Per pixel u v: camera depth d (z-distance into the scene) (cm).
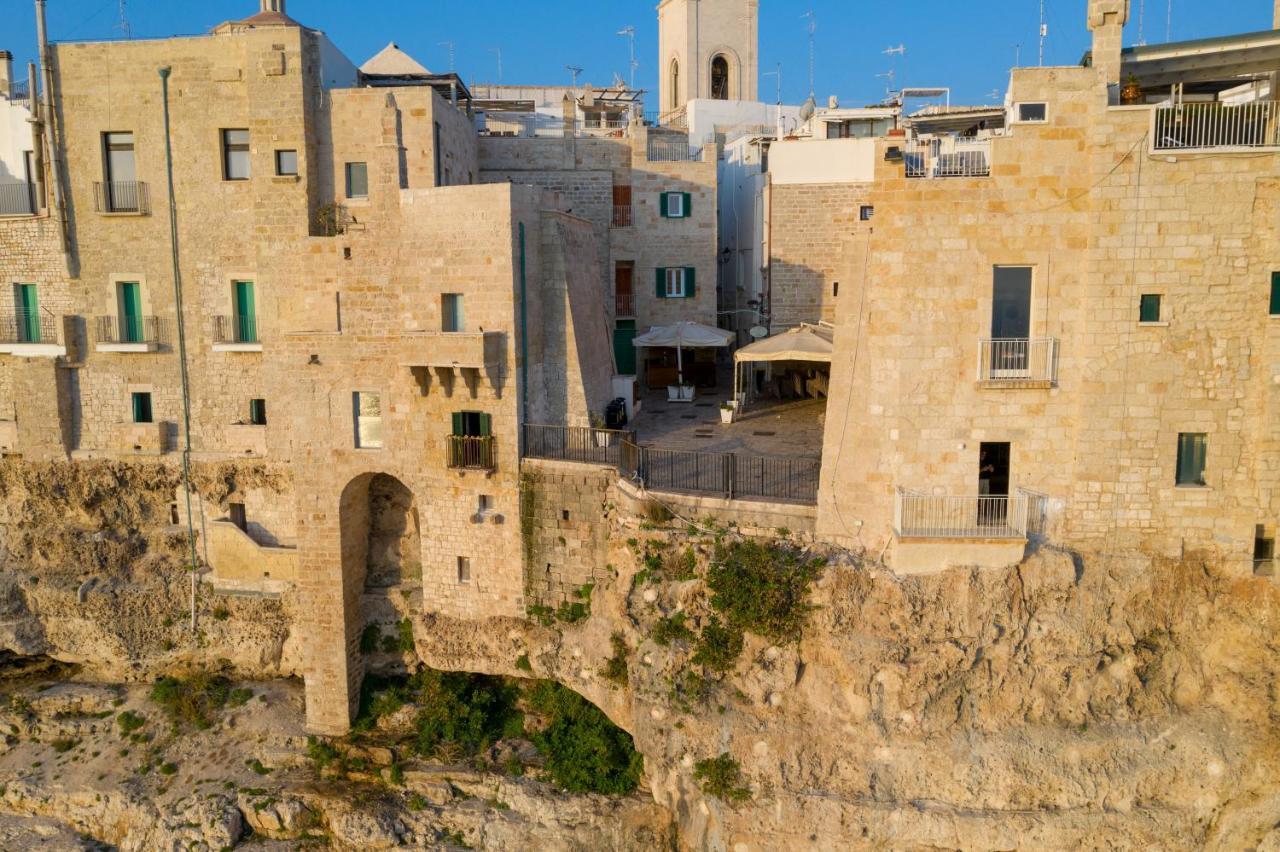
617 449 3253
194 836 3222
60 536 3844
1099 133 2461
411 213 3148
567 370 3419
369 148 3503
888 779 2656
